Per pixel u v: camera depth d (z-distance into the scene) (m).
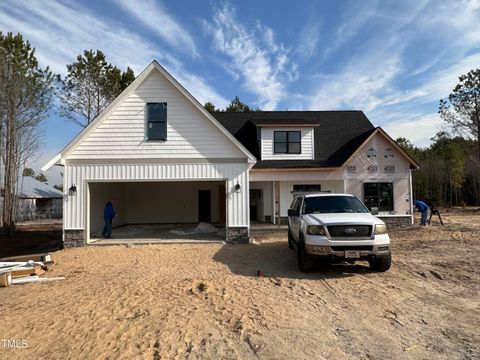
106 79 28.25
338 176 18.69
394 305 6.38
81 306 6.56
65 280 8.80
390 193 18.75
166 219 23.86
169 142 14.45
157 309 6.30
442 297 6.82
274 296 7.02
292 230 11.29
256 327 5.42
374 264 8.91
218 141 14.55
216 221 24.09
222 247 13.39
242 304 6.54
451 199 38.91
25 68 23.31
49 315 6.12
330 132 22.00
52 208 39.00
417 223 19.89
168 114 14.51
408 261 9.96
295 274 8.89
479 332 5.13
